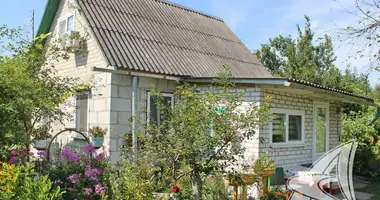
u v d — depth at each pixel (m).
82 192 5.66
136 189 5.64
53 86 8.85
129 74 9.55
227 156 6.33
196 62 12.24
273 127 9.84
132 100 9.73
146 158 6.67
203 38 14.62
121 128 9.58
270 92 9.52
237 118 6.14
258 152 9.08
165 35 12.81
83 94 10.67
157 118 10.16
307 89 8.94
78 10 11.32
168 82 10.50
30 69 8.68
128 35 11.17
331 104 13.18
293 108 10.71
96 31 10.34
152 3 14.78
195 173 6.40
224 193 7.34
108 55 9.47
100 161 6.85
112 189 5.73
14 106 6.77
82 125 10.64
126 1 13.36
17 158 6.61
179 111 6.38
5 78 7.11
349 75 17.98
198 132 6.11
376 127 13.47
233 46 15.72
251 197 8.27
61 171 6.18
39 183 4.58
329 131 12.97
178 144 6.26
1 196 4.28
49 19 13.17
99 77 9.93
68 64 11.75
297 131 11.05
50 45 10.78
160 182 6.46
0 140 6.73
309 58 21.06
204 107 6.15
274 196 7.85
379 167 12.34
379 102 15.05
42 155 6.88
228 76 6.98
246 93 9.24
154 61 10.59
